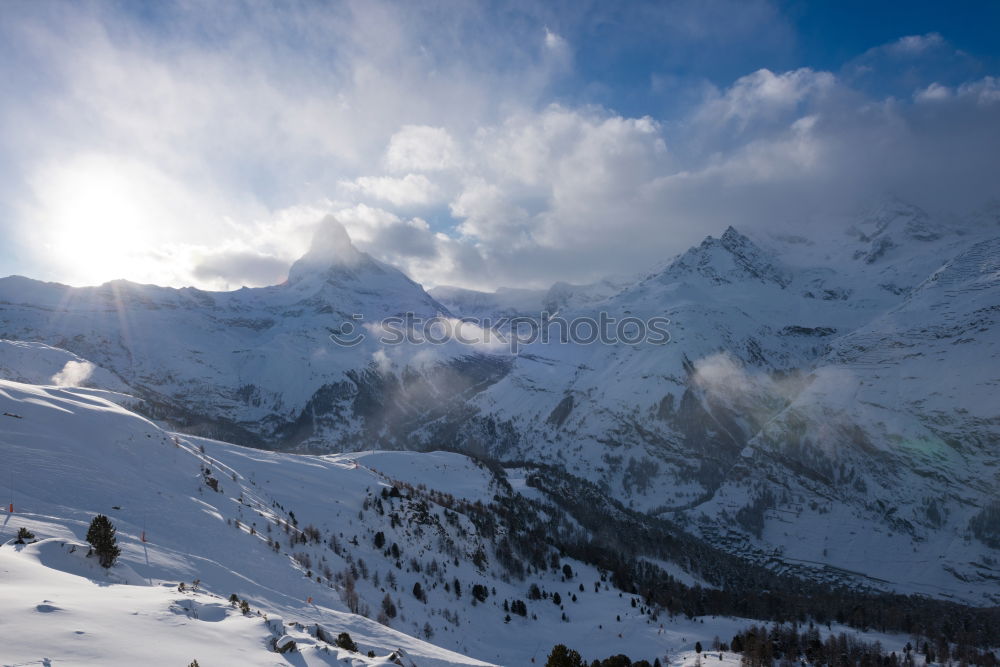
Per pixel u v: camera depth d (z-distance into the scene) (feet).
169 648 99.60
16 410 326.24
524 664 451.53
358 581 416.87
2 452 276.21
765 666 469.57
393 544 549.54
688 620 626.64
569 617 593.42
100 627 99.96
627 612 613.93
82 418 360.89
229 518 343.46
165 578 197.98
